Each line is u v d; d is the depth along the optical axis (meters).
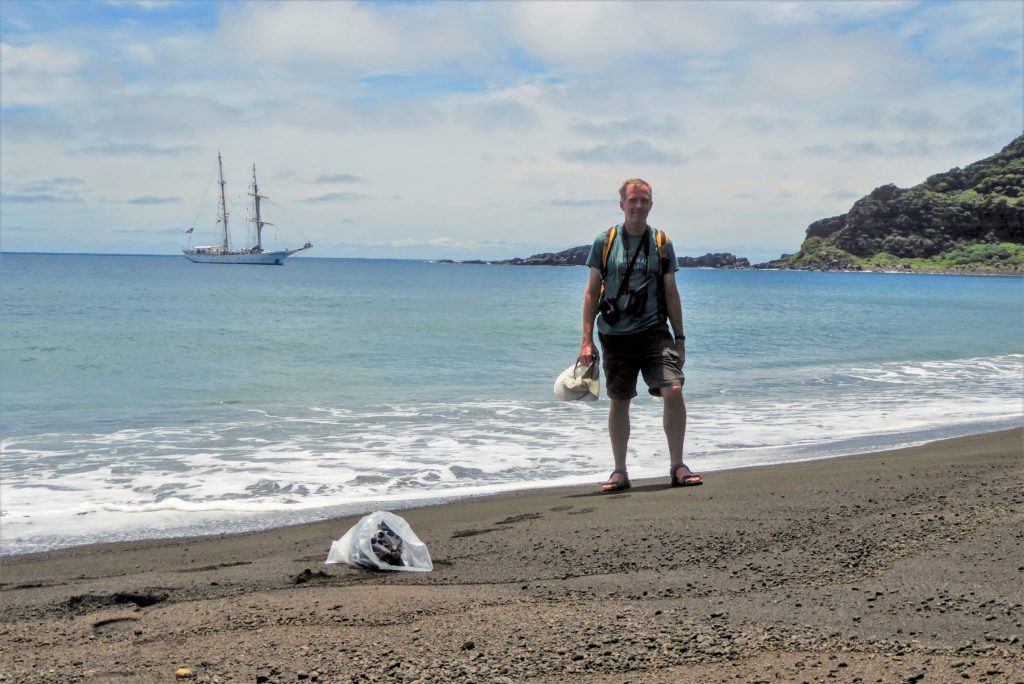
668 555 4.09
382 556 4.19
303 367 17.39
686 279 139.88
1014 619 2.81
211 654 2.84
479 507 6.25
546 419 11.05
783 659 2.53
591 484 7.26
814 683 2.33
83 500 6.86
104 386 14.54
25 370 16.61
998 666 2.39
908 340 25.14
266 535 5.61
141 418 11.23
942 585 3.27
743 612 3.05
